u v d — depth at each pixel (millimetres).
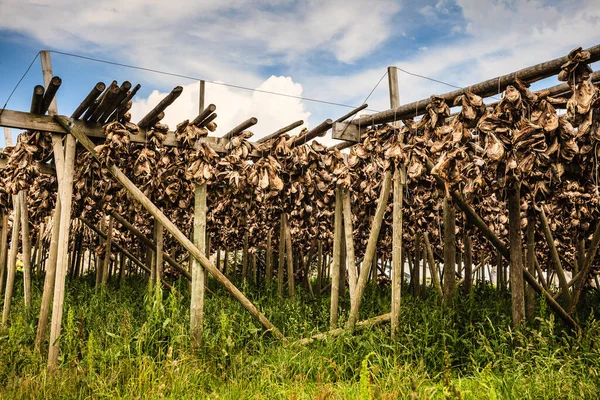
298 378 4379
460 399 3135
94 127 5574
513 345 5133
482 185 4797
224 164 6207
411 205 8383
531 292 6770
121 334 5309
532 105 4355
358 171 6633
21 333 5703
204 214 5941
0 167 7832
